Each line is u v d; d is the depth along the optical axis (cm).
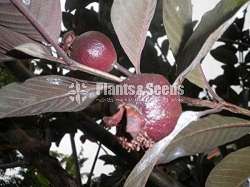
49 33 22
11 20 22
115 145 53
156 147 24
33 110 22
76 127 65
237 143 41
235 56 68
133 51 23
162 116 20
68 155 100
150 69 58
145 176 23
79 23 59
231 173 31
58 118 65
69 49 23
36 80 22
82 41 23
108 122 20
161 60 60
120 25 23
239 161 31
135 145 20
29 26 22
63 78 22
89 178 73
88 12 59
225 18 22
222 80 68
